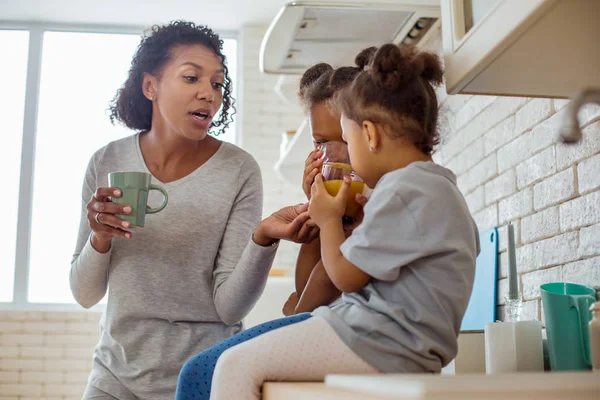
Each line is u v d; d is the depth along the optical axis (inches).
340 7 96.3
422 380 24.7
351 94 50.6
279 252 189.9
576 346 62.4
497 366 68.0
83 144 201.5
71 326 186.4
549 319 64.5
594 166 73.0
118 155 77.7
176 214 72.9
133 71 78.2
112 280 72.4
